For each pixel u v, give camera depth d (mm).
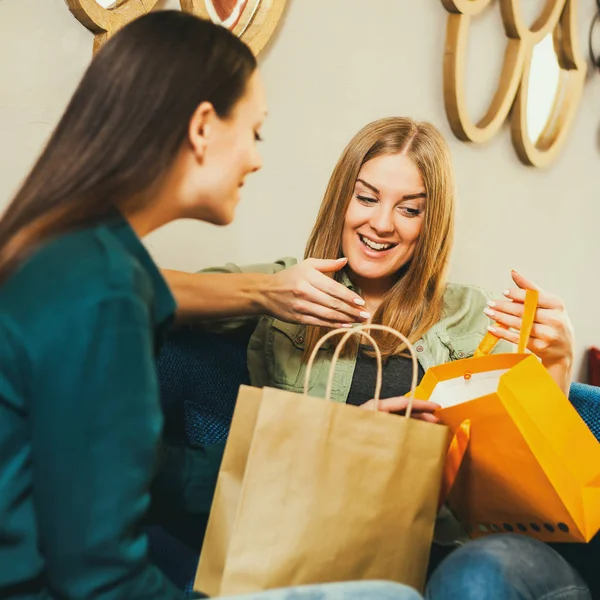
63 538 967
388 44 2391
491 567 1234
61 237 1061
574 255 3242
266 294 1664
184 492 1407
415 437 1254
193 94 1154
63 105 1804
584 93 3127
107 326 983
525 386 1361
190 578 1474
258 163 1269
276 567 1203
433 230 1766
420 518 1271
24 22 1716
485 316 1876
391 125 1762
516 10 2682
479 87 2691
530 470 1350
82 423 963
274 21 2021
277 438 1218
